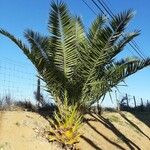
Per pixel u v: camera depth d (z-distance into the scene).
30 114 14.38
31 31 12.72
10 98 15.36
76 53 12.98
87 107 13.66
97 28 12.75
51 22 12.70
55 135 13.41
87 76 13.08
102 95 13.32
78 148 13.84
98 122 18.08
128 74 12.98
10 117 13.60
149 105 32.56
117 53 12.73
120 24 12.05
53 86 13.27
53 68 12.95
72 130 13.44
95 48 12.61
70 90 13.36
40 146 12.79
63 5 12.55
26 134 13.00
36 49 12.66
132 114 24.94
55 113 13.69
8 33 12.12
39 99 16.22
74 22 13.43
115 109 23.84
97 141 15.77
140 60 12.88
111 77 13.04
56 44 12.86
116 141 17.41
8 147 12.00
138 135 20.98
